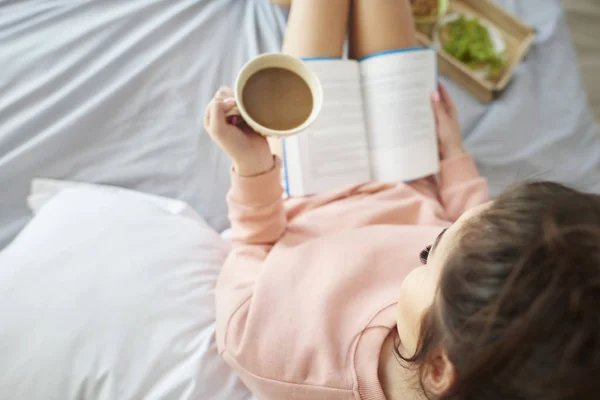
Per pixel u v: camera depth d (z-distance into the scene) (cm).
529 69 112
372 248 69
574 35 137
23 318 63
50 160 88
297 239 74
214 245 80
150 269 70
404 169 85
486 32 110
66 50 92
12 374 61
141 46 95
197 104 95
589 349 30
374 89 86
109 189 89
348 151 83
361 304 64
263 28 103
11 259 69
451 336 35
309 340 60
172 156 93
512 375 32
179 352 66
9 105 88
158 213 80
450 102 92
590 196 35
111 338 64
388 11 85
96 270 68
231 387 69
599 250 31
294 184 81
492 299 32
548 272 31
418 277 44
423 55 85
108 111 91
